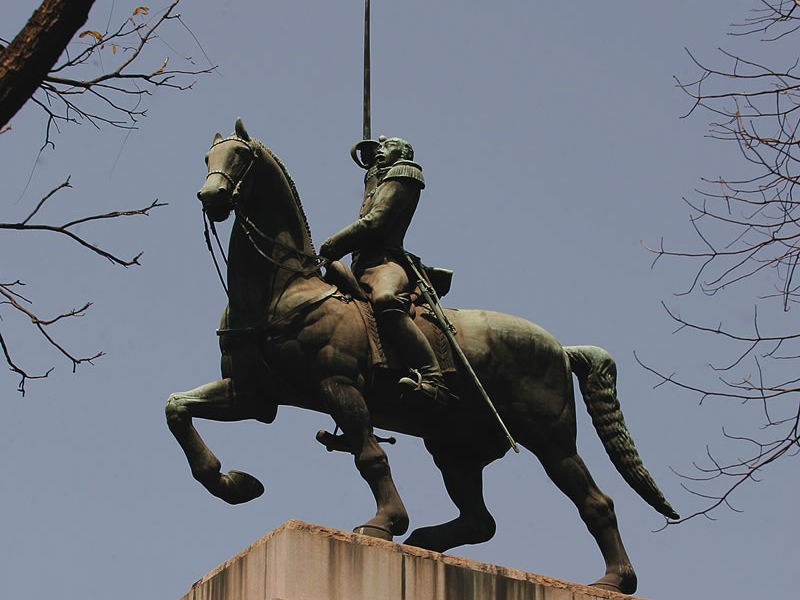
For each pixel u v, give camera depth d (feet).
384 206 108.17
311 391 102.99
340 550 93.61
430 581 96.02
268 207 104.68
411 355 104.68
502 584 98.37
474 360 108.17
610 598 101.96
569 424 110.42
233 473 103.50
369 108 117.80
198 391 103.60
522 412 109.09
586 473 109.60
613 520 108.68
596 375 112.68
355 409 101.60
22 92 61.87
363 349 103.50
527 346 110.01
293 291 103.45
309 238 106.73
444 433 109.19
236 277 103.86
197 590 97.60
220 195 100.22
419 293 108.27
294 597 90.99
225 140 103.60
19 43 61.67
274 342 102.12
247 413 104.32
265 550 93.45
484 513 110.52
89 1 61.93
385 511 99.50
